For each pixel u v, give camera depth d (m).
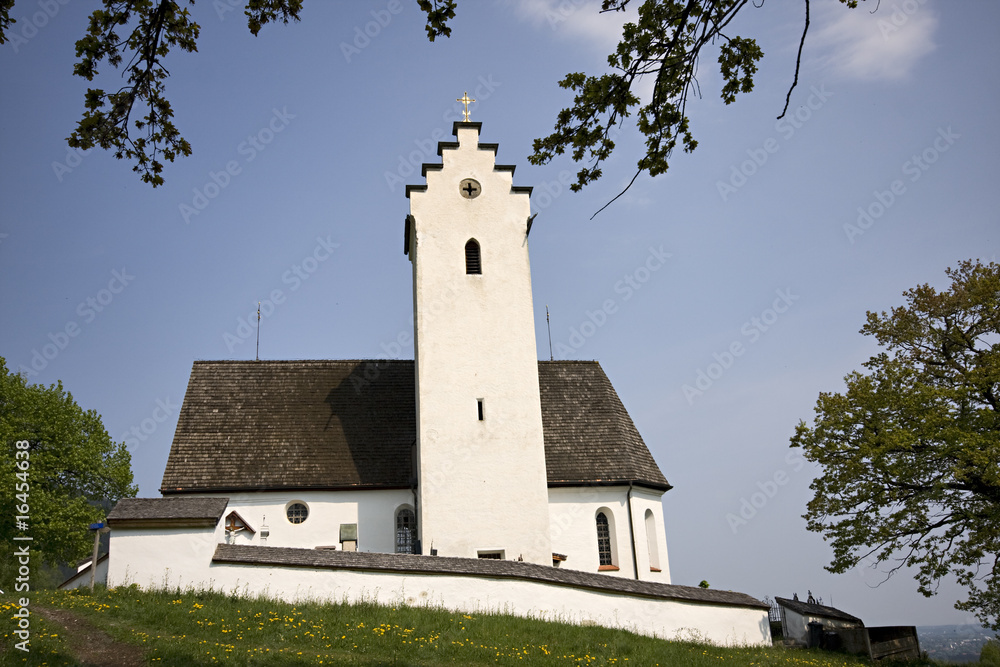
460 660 20.36
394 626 22.45
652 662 22.25
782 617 33.09
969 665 30.00
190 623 21.00
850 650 30.30
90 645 18.88
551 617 26.33
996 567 30.62
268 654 19.02
